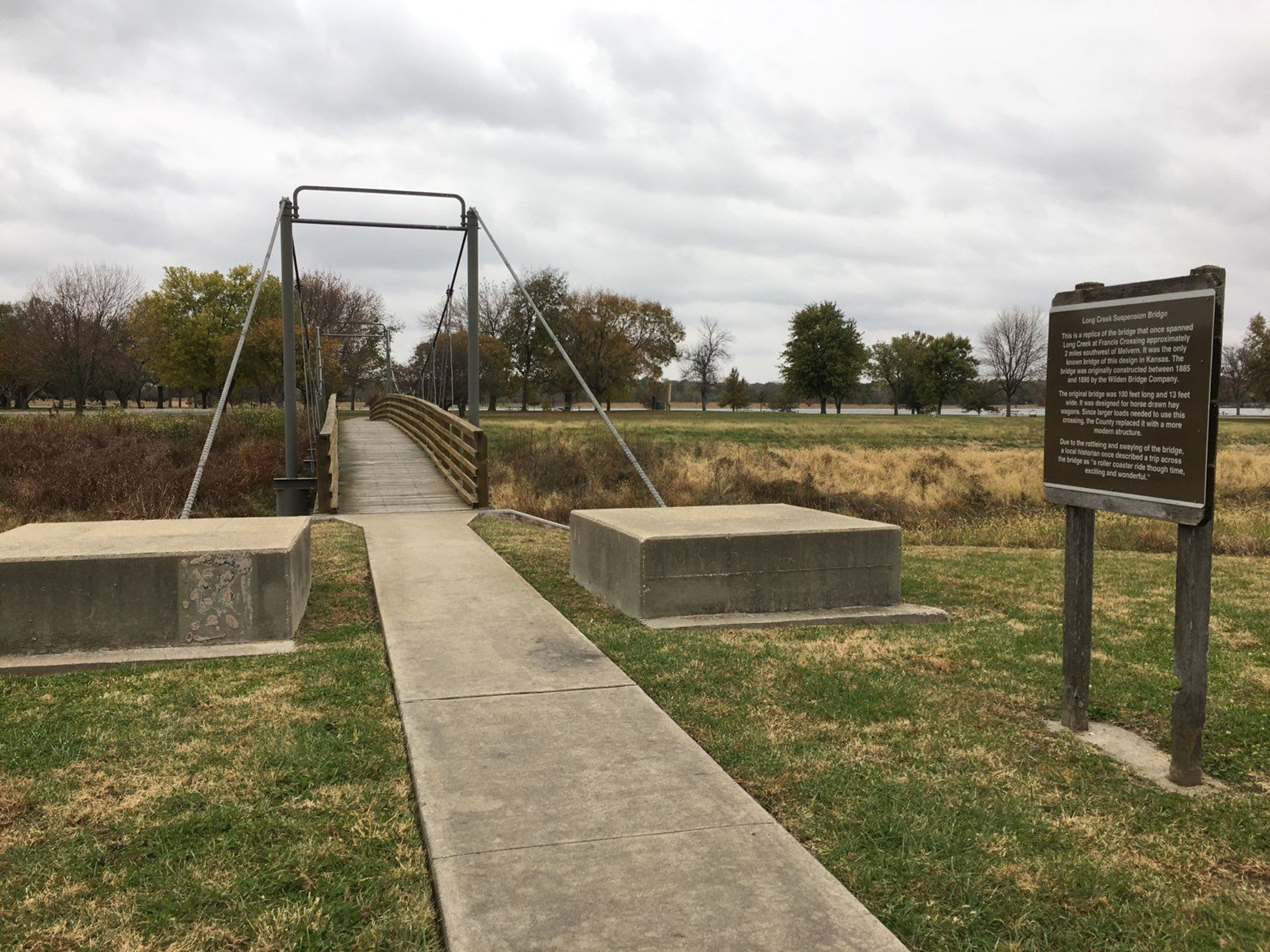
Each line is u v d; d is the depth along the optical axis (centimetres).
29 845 314
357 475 1781
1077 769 398
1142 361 392
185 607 562
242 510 1700
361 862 304
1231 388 8831
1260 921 278
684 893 277
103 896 282
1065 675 452
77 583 545
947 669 544
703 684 501
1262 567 980
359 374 6488
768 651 571
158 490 1688
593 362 7175
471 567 845
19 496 1655
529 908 267
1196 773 385
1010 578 887
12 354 5128
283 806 346
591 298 7194
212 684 493
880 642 601
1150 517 391
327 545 990
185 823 330
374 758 392
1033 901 288
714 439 3969
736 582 664
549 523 1236
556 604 715
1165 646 613
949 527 1584
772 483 2002
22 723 434
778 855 303
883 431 5125
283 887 289
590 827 321
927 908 281
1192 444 368
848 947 250
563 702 460
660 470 2202
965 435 4838
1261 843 332
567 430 3619
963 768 394
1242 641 634
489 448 2547
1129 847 326
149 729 426
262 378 5216
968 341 8994
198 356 5653
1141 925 276
